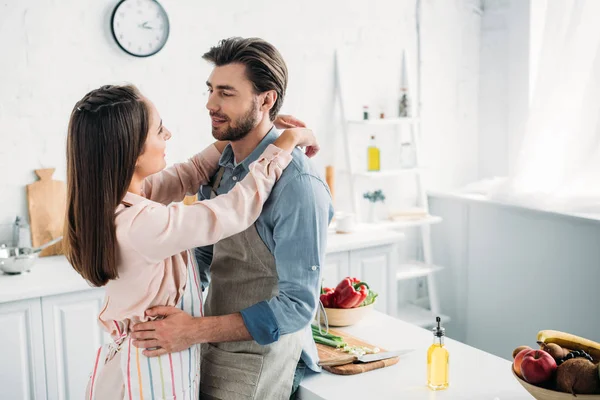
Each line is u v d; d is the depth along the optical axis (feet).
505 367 6.33
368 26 13.08
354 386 5.93
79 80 10.48
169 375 5.11
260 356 5.54
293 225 5.32
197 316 5.39
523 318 12.52
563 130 11.84
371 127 13.46
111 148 4.81
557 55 11.93
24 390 8.90
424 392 5.79
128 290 5.10
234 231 5.07
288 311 5.31
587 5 11.41
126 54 10.76
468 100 14.48
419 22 13.62
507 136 14.07
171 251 4.92
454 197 13.52
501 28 13.89
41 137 10.32
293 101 12.47
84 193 4.85
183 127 11.43
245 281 5.77
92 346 9.32
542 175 12.17
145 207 4.96
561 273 11.63
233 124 5.42
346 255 11.41
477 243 13.33
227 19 11.57
